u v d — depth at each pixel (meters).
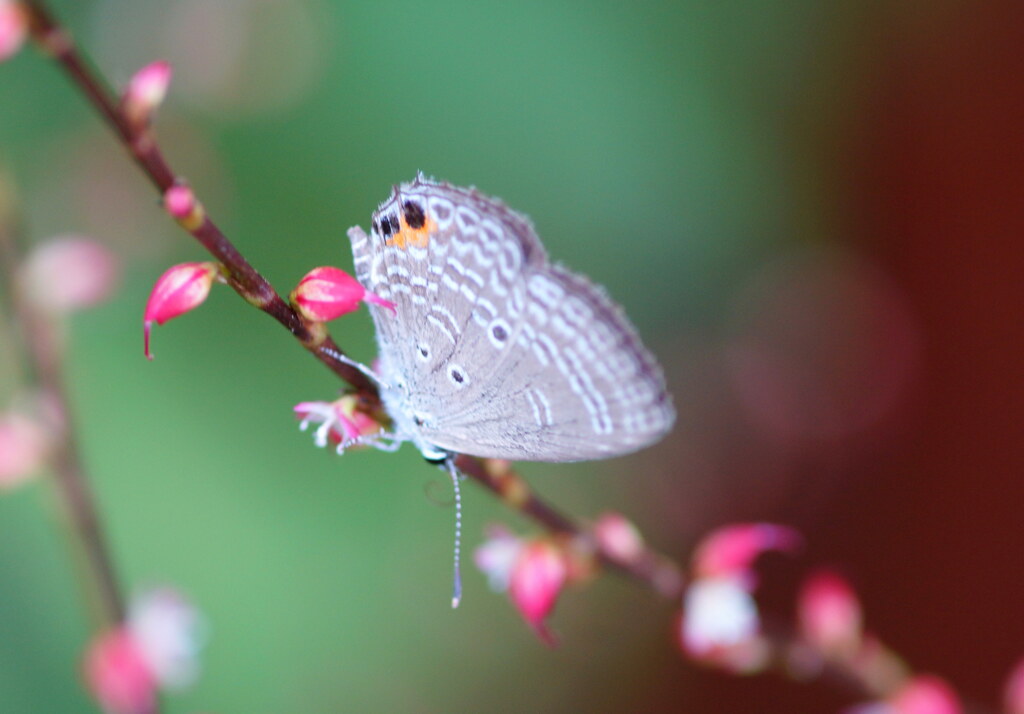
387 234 0.26
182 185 0.25
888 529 0.32
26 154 0.30
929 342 0.32
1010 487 0.32
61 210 0.30
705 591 0.27
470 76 0.30
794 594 0.32
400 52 0.30
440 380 0.26
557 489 0.31
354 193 0.30
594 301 0.26
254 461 0.29
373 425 0.26
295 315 0.25
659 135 0.30
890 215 0.32
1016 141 0.31
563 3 0.30
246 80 0.30
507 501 0.27
